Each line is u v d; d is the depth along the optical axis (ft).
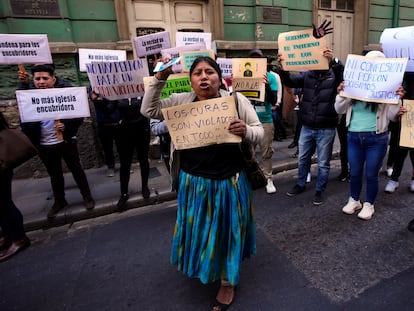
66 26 15.33
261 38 19.54
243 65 11.16
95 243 9.63
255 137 5.75
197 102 5.57
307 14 21.33
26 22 14.57
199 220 5.99
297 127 18.08
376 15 24.04
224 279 6.47
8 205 9.06
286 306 6.47
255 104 12.08
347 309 6.29
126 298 7.04
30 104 9.78
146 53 12.35
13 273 8.32
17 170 15.56
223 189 5.91
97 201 12.14
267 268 7.75
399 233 9.05
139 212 11.85
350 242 8.71
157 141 17.75
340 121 12.75
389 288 6.82
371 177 9.63
